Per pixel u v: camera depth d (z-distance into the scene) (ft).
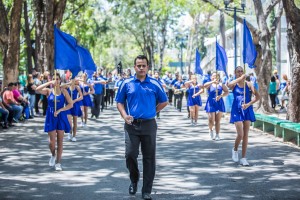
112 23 195.00
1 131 55.01
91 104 60.23
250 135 50.67
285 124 44.65
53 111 31.48
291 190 25.49
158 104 24.06
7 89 63.21
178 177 28.99
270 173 30.09
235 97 33.40
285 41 140.97
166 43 207.51
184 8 94.43
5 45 73.87
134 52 293.23
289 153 38.17
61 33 32.91
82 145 43.34
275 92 88.02
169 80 106.42
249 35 38.99
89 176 29.45
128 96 23.52
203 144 43.78
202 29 206.39
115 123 64.69
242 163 32.89
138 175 24.53
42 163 34.14
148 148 23.54
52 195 24.62
